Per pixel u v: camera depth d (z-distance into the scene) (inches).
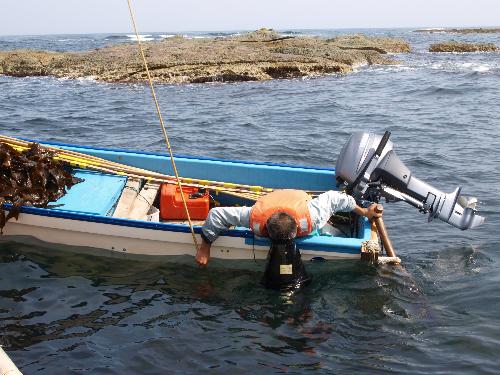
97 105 789.9
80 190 279.1
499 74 1161.4
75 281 240.4
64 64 1311.5
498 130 571.8
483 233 297.9
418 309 220.1
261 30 1882.4
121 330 206.2
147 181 298.4
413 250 276.5
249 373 182.7
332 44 1736.0
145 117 679.7
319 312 218.4
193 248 251.6
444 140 529.3
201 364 187.2
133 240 255.1
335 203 242.8
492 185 383.6
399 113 696.4
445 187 382.6
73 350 193.9
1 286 235.1
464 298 227.6
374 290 233.0
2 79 1205.7
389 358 190.2
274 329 207.5
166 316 215.8
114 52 1427.2
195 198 281.0
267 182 306.8
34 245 267.0
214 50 1378.0
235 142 530.3
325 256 243.1
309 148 503.8
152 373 182.7
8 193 263.3
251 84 1066.7
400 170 254.2
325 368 185.2
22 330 205.5
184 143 528.1
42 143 326.3
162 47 1489.9
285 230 224.1
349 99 833.5
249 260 249.8
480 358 187.9
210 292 233.1
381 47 1924.2
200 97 882.1
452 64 1451.8
